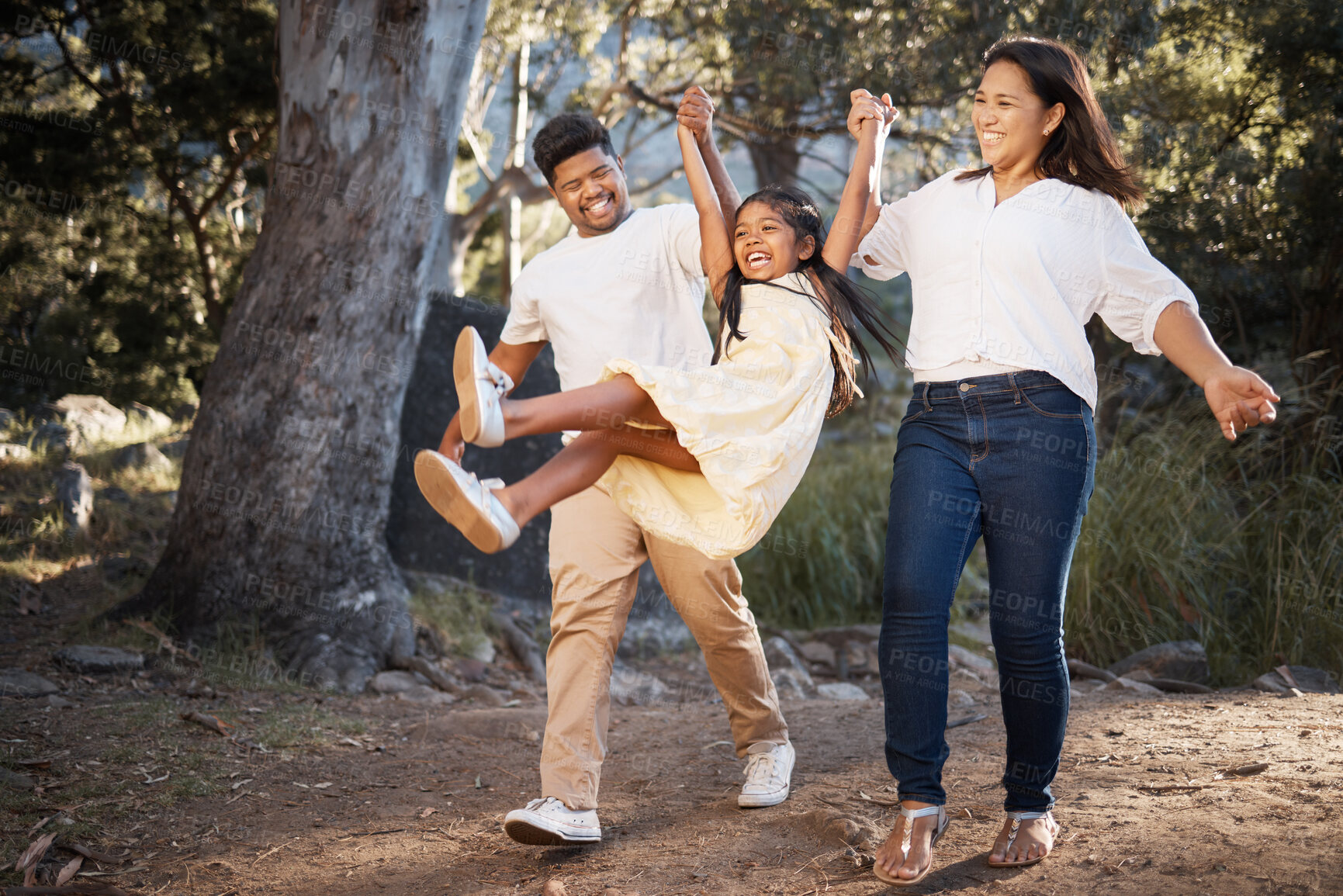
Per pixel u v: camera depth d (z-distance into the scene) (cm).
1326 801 245
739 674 288
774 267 256
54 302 1636
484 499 217
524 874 251
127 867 260
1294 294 621
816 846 252
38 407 902
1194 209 643
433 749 380
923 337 237
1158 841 229
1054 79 228
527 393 678
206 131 1236
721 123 1190
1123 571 533
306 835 284
